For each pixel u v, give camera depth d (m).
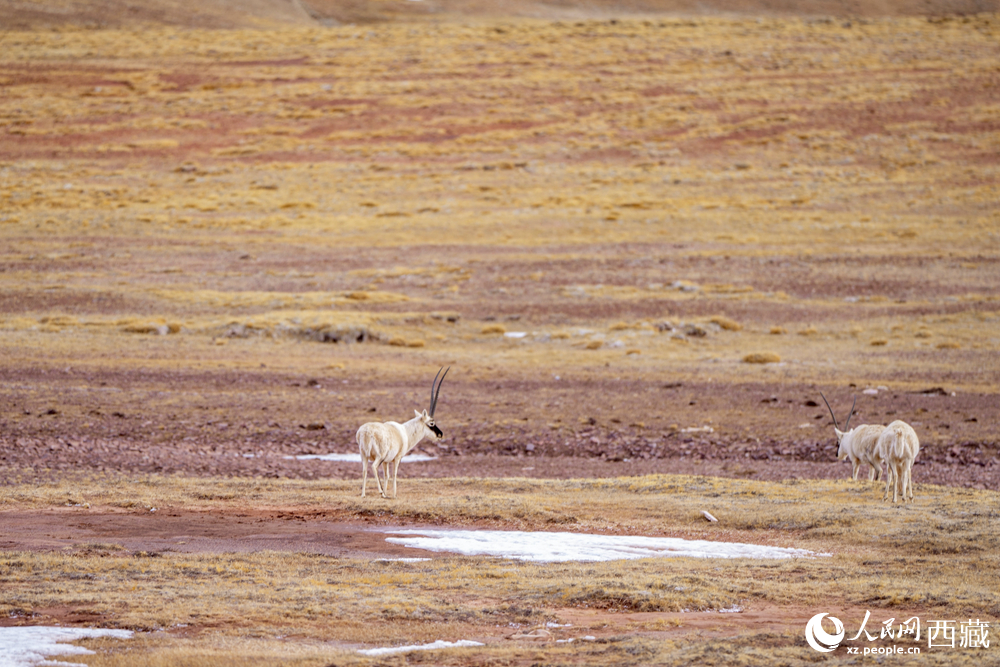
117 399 85.75
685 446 73.12
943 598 28.61
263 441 73.75
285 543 37.69
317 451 71.38
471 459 69.75
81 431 73.12
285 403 86.75
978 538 38.28
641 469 65.56
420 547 37.41
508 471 65.00
